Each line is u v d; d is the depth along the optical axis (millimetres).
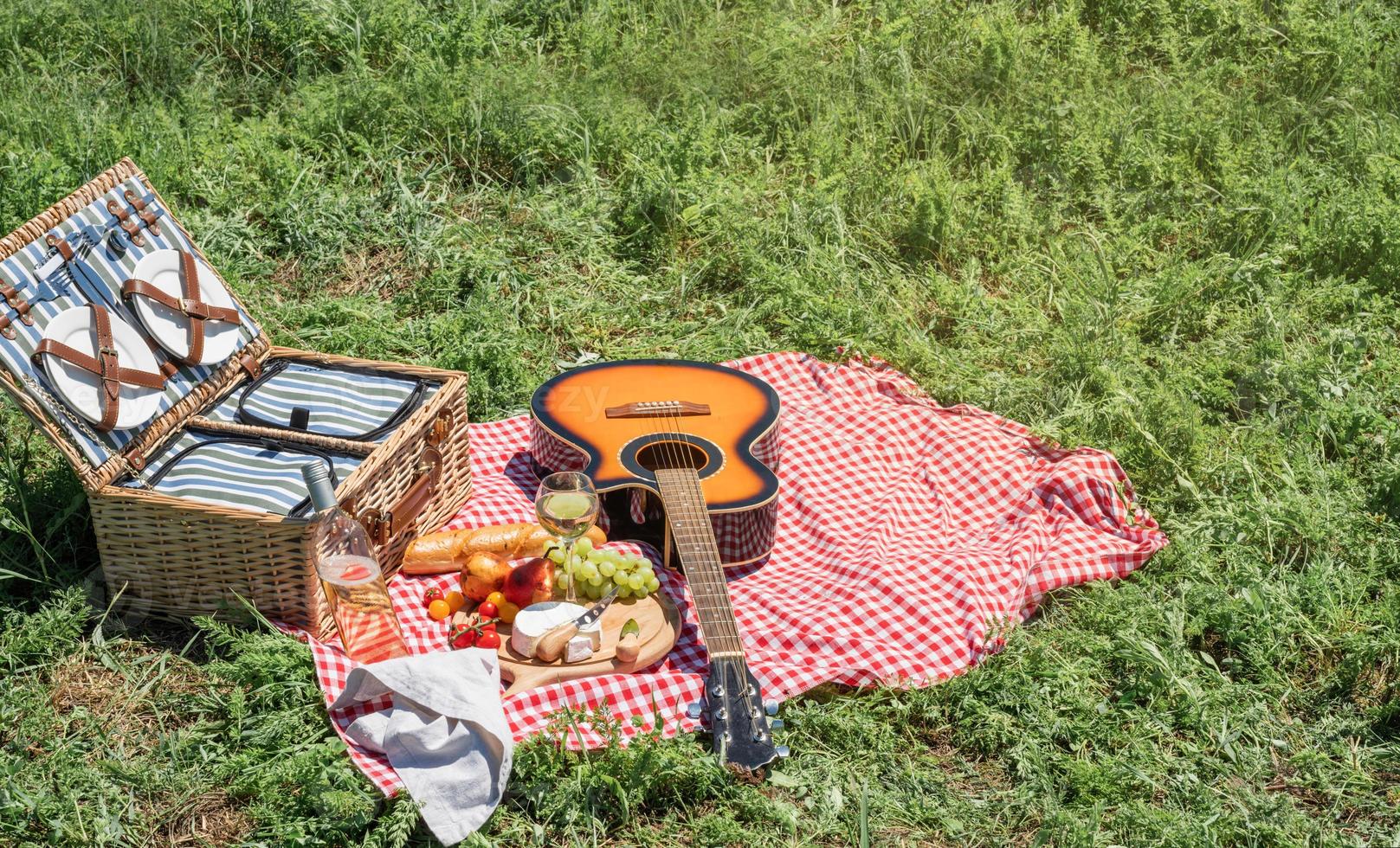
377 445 3947
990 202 6641
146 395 3914
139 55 7305
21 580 3951
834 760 3471
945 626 3939
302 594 3697
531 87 7105
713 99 7289
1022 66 7461
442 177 6742
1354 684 3797
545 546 4039
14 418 4691
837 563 4293
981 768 3529
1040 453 4957
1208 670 3836
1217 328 5738
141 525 3658
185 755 3379
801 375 5531
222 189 6258
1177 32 8047
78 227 3941
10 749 3391
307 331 5484
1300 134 7188
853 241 6293
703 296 6141
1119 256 6184
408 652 3686
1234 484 4793
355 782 3201
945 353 5660
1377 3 8203
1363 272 6125
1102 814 3307
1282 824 3268
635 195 6461
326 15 7660
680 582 4117
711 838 3203
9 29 7375
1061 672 3760
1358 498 4633
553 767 3275
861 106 7355
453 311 5773
